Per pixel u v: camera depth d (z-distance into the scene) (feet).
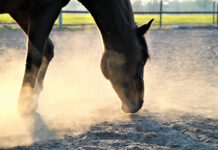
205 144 11.77
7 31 57.00
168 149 11.20
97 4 12.85
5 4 12.41
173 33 65.72
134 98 13.55
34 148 11.10
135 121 14.21
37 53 12.80
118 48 13.08
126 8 13.01
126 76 13.33
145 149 11.09
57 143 11.57
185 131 13.19
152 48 42.70
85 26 72.74
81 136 12.34
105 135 12.51
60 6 13.08
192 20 116.06
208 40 53.72
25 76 13.10
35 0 12.46
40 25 12.66
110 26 12.92
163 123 14.12
